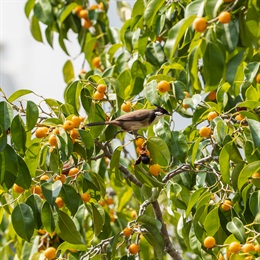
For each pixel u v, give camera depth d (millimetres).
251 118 10180
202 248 10789
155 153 10414
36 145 10227
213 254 10703
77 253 11516
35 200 10180
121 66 12844
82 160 11039
